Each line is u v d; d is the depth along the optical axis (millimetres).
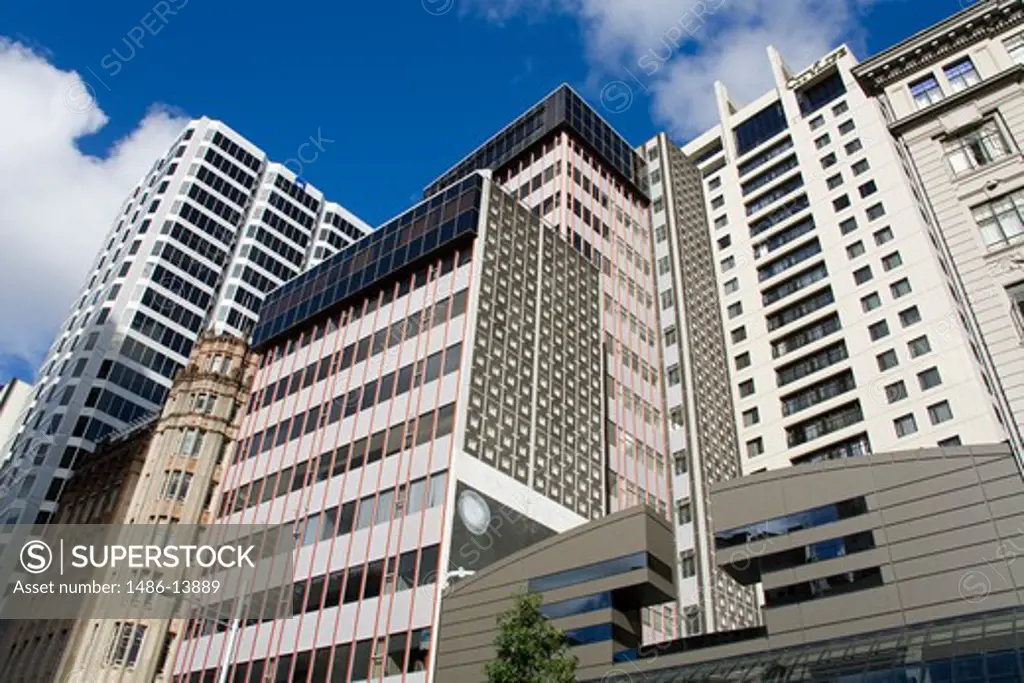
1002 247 33875
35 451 86875
